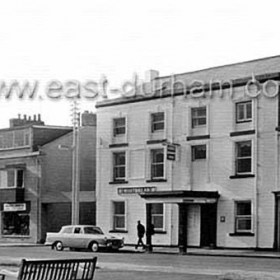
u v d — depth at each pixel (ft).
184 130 145.79
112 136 160.56
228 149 138.10
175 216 145.48
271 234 130.00
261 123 133.18
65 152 186.60
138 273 83.30
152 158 152.25
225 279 74.33
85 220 183.73
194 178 143.64
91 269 53.93
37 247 157.79
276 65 138.62
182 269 89.71
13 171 189.98
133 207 153.99
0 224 190.39
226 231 136.87
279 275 77.41
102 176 161.68
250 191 133.90
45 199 180.65
